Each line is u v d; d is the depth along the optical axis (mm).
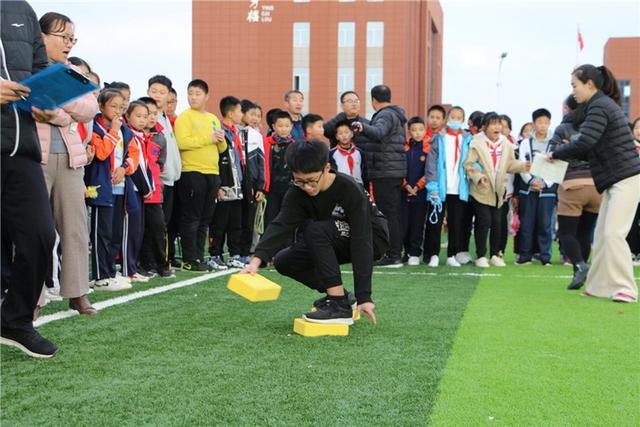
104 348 3861
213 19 41406
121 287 6000
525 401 3025
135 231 6492
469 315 4996
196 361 3605
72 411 2820
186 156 7512
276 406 2895
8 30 3658
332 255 4395
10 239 3930
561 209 6617
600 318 4957
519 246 9391
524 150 9469
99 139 5512
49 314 4812
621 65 59438
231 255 8328
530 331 4461
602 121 5859
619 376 3428
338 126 8234
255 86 41375
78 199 4625
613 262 5836
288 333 4324
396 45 40344
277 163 8500
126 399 2973
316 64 40938
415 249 8945
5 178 3490
